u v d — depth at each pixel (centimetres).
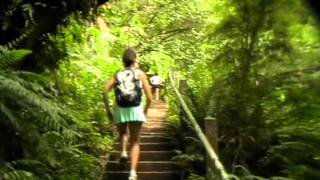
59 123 366
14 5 421
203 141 348
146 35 1131
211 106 439
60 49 501
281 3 373
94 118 604
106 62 762
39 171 363
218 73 449
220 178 286
